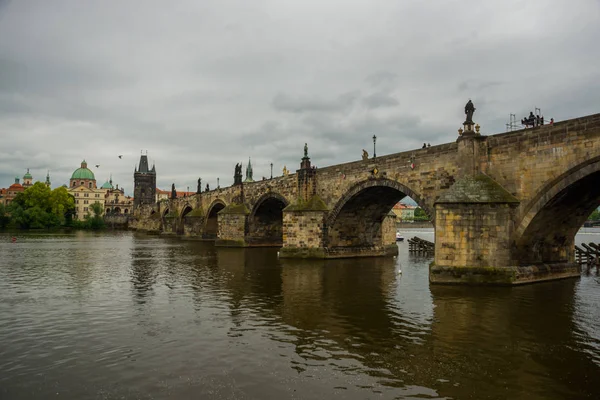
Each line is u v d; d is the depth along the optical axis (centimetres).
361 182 5644
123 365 1817
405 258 6481
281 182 7550
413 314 2714
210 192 11531
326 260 6034
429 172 4591
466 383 1648
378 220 6794
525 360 1894
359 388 1596
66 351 1995
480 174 3903
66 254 7006
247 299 3195
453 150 4319
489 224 3644
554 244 4138
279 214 9262
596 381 1672
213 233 11856
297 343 2125
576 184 3247
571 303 3002
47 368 1781
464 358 1919
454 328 2392
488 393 1562
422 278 4238
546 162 3431
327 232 6312
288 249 6412
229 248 8506
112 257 6500
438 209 3794
